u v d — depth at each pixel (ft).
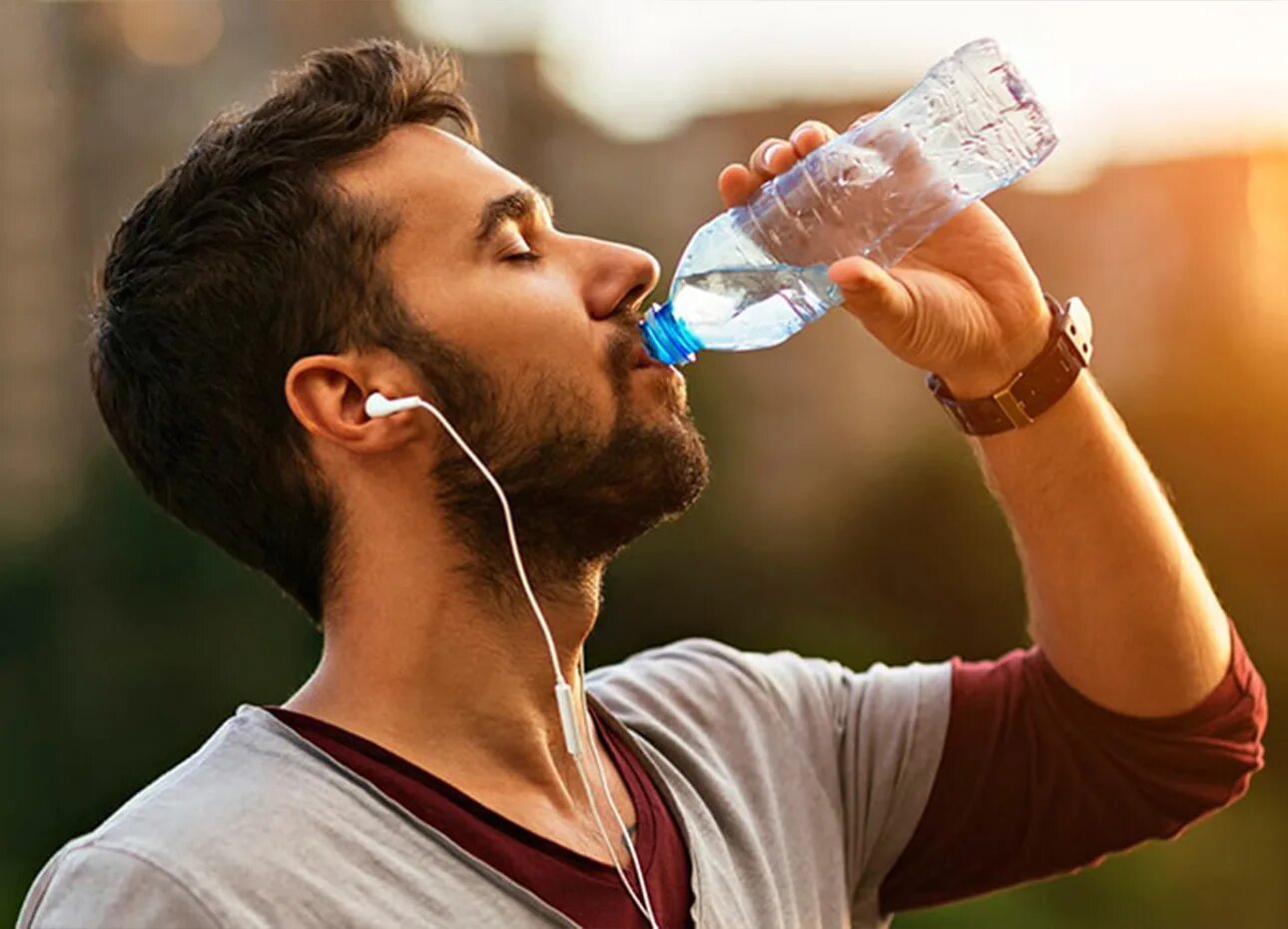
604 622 33.83
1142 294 37.47
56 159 45.80
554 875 5.08
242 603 33.24
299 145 5.57
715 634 34.37
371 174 5.53
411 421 5.37
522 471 5.39
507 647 5.41
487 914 4.91
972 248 5.99
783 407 38.86
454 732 5.34
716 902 5.39
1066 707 6.34
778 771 6.09
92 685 33.12
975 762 6.37
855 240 5.94
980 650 34.42
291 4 46.24
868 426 38.88
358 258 5.45
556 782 5.40
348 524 5.47
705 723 6.09
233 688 32.73
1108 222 38.09
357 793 5.01
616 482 5.45
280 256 5.50
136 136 46.37
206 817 4.85
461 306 5.41
